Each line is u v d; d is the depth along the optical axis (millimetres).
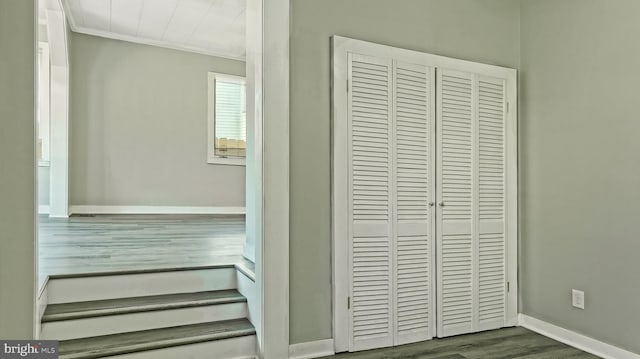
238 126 6621
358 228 2598
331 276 2533
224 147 6488
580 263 2666
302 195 2465
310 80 2510
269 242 2330
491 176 3047
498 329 3012
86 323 2236
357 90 2619
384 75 2699
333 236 2527
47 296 2346
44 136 5617
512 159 3121
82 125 5633
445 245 2863
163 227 4828
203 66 6352
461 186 2936
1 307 1335
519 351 2588
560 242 2809
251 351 2402
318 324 2486
